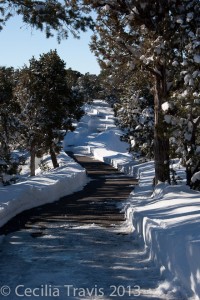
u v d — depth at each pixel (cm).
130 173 4044
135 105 3117
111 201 1991
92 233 1230
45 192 1977
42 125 3822
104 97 12531
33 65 3897
